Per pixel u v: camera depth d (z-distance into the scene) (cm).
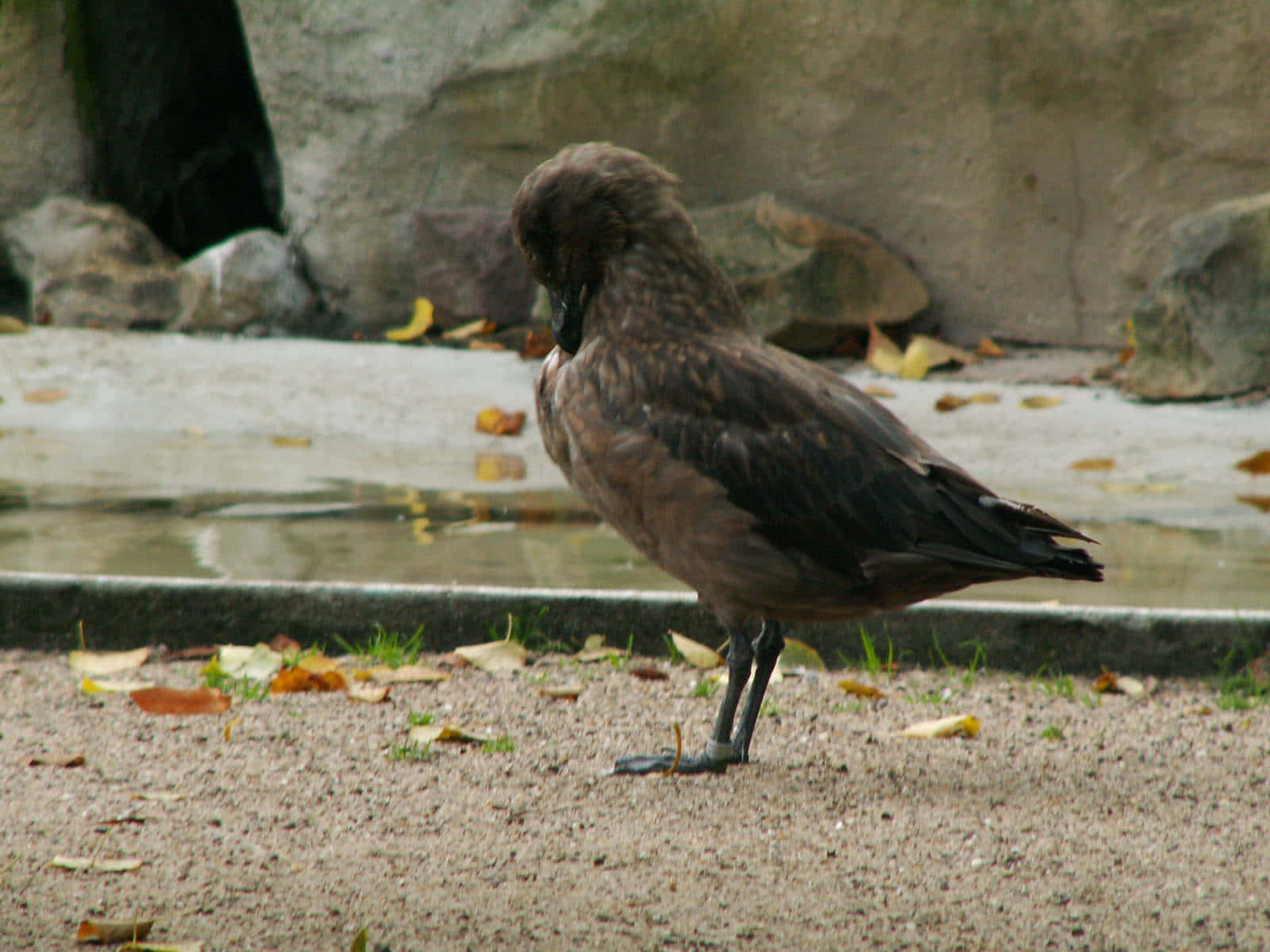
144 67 2484
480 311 2075
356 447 1598
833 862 591
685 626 933
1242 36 1753
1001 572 652
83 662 900
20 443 1588
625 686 870
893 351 1816
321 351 1927
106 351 1889
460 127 2094
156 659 929
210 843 604
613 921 527
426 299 2108
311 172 2183
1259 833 629
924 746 763
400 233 2150
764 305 1850
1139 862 593
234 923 521
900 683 890
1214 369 1611
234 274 2109
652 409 686
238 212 2656
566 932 516
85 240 2230
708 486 675
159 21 2494
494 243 2061
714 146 1997
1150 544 1158
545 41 2025
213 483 1390
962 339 1941
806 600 694
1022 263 1903
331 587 945
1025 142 1873
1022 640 914
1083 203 1864
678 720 806
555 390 729
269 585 948
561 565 1076
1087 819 648
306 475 1437
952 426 1577
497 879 568
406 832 623
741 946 508
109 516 1241
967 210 1912
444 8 2073
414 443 1619
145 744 744
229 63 2628
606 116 2028
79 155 2383
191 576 1024
